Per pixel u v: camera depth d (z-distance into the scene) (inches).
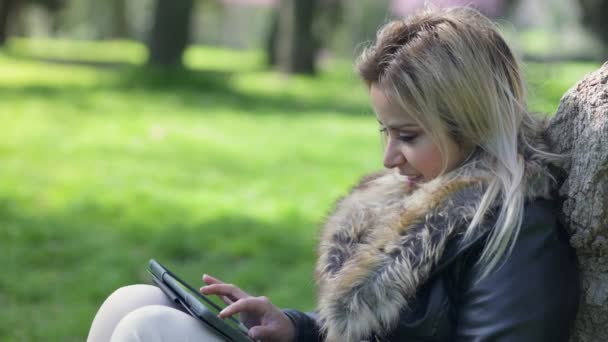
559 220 118.4
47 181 481.7
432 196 115.1
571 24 1478.8
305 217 419.5
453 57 115.4
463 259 113.0
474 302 110.3
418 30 119.6
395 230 115.4
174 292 125.0
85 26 2287.2
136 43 2224.4
